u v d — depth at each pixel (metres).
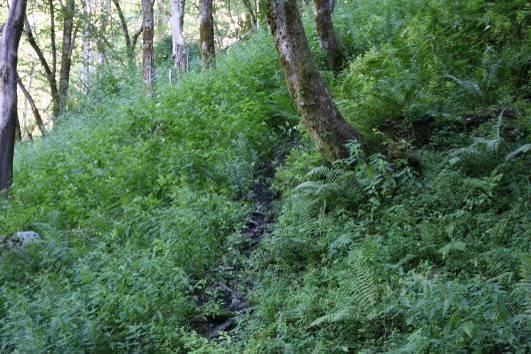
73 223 8.41
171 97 11.82
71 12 22.47
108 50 28.34
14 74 9.55
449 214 6.04
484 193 6.15
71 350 4.90
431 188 6.52
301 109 7.34
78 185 9.34
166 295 5.68
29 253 7.05
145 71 16.58
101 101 17.72
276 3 7.12
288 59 7.27
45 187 9.66
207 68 14.85
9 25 9.43
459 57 8.66
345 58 11.69
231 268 6.59
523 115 6.93
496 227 5.50
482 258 5.20
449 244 5.30
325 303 5.27
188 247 6.62
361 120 7.94
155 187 8.58
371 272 5.20
